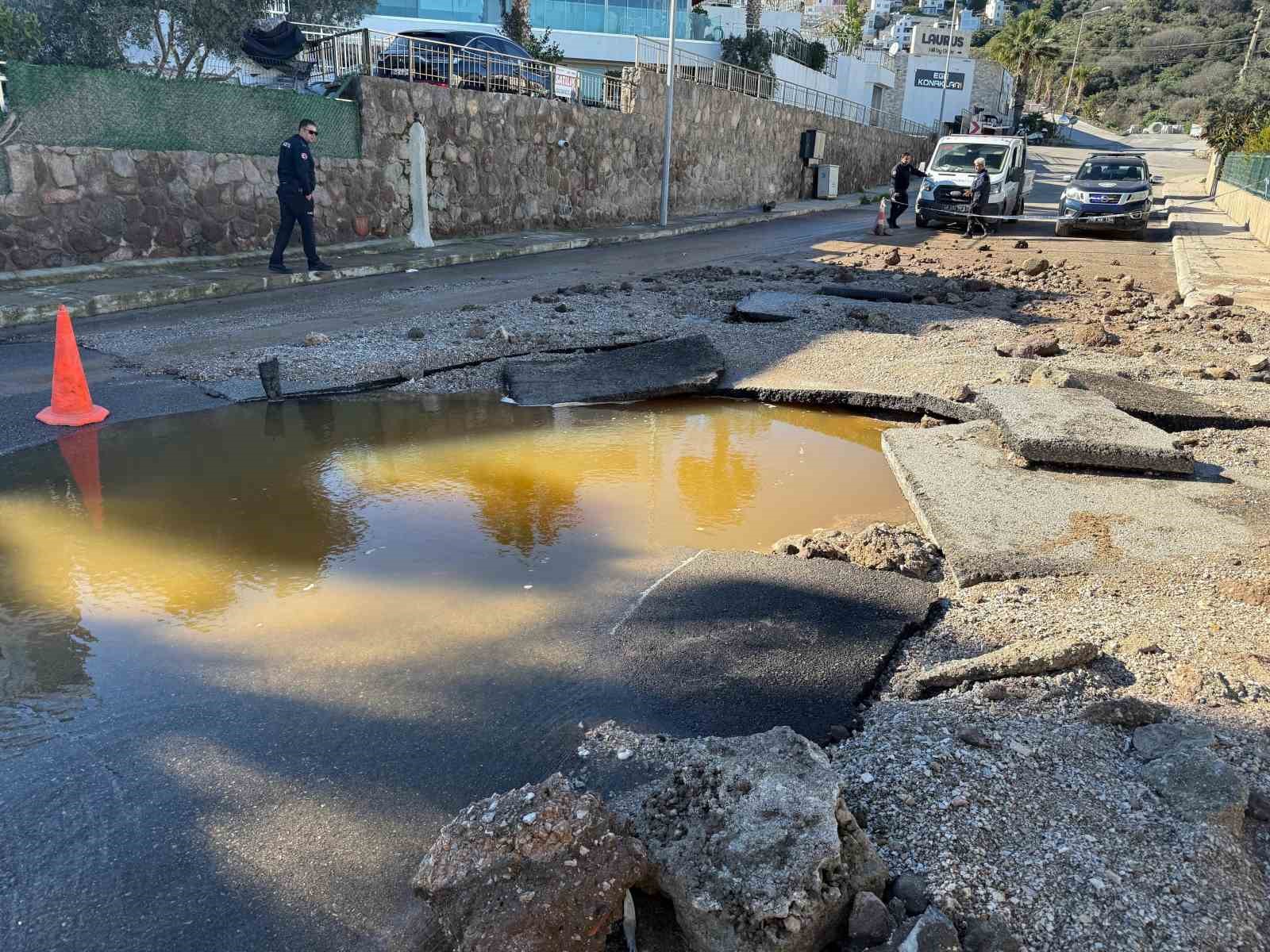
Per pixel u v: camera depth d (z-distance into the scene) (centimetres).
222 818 264
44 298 943
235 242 1272
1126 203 1933
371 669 342
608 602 396
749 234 2042
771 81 2897
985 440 587
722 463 593
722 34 3397
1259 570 414
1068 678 325
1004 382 698
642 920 220
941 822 244
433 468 568
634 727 308
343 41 1513
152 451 577
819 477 570
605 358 793
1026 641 354
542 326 911
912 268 1434
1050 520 466
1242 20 11312
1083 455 532
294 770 285
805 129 3150
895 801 253
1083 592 398
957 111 6003
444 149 1589
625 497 529
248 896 237
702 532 482
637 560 442
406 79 1619
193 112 1194
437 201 1598
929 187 2103
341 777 282
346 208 1430
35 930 226
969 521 464
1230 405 641
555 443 624
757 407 718
